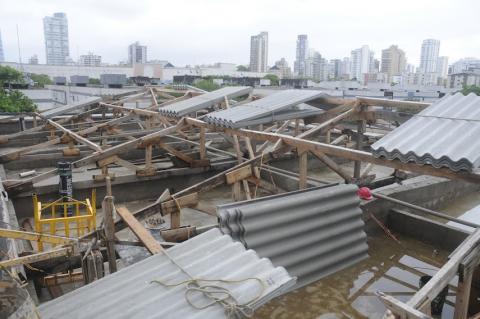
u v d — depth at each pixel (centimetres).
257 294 260
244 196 859
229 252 312
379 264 594
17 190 755
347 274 557
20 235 356
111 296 279
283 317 468
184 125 876
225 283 272
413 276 567
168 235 505
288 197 512
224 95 1000
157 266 305
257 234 468
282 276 278
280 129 1037
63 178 739
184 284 277
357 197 576
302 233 507
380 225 679
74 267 453
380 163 490
